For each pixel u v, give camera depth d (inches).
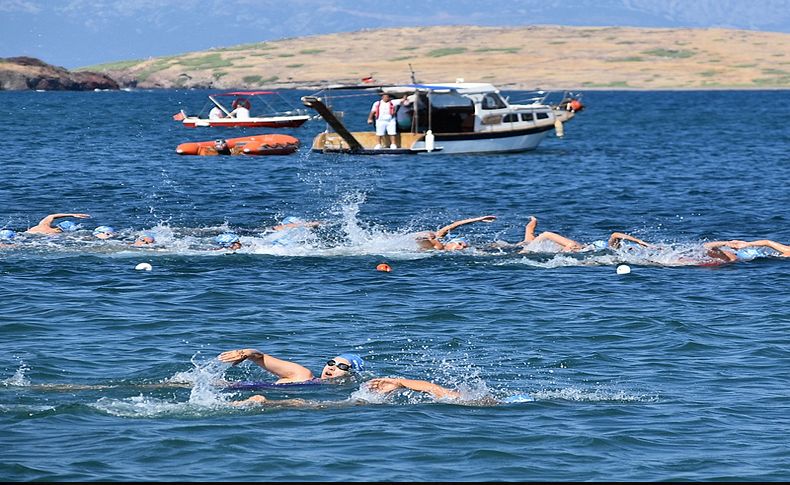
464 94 4077.3
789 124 6811.0
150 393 997.2
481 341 1239.5
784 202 2704.2
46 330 1245.1
